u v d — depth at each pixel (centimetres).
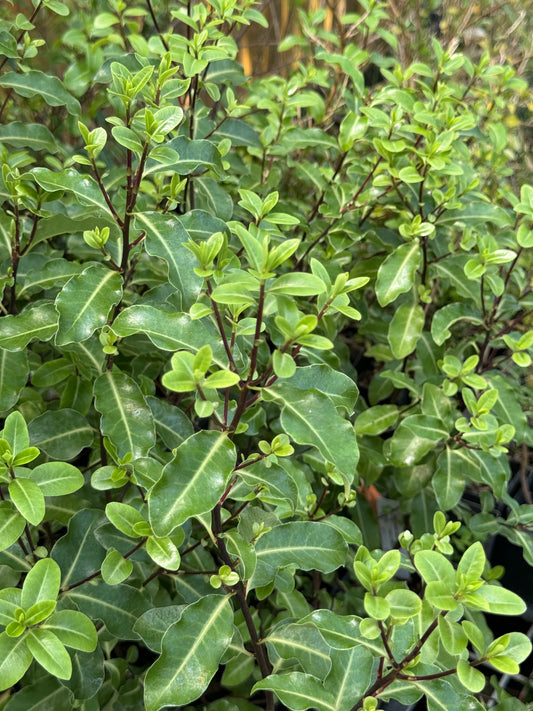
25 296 33
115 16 40
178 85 28
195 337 22
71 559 27
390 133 35
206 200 36
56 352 37
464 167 39
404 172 33
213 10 38
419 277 40
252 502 35
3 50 34
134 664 41
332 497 42
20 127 36
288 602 33
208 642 22
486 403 30
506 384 37
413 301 38
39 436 29
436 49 39
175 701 21
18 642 19
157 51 37
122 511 23
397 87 39
